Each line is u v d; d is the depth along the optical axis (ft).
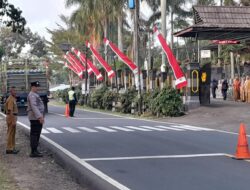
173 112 98.27
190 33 111.55
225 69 188.24
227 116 88.43
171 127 75.82
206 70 105.91
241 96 117.60
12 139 48.19
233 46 166.91
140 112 110.93
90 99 153.38
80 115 111.96
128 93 121.08
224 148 48.80
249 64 168.04
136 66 121.39
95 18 175.83
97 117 104.06
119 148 49.90
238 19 107.55
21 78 116.88
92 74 186.80
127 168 38.29
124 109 120.98
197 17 109.81
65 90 204.33
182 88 106.73
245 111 91.81
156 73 123.44
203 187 30.78
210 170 36.63
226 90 128.77
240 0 172.45
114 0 154.92
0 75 130.11
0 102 132.46
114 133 65.82
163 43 101.50
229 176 34.19
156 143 53.72
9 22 49.24
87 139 58.65
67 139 58.95
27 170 38.75
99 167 39.06
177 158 42.65
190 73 104.27
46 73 118.73
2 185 32.14
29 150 50.44
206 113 95.35
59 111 132.87
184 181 32.81
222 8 109.40
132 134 64.23
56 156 45.62
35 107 45.14
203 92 106.42
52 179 35.17
